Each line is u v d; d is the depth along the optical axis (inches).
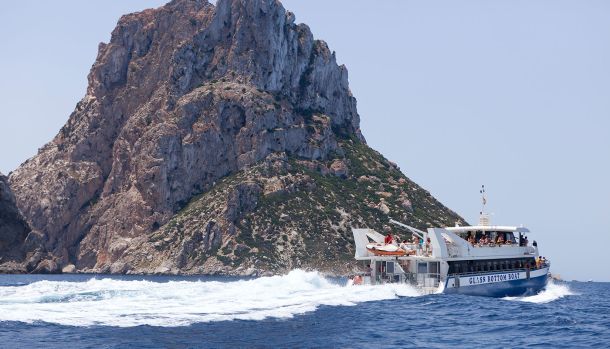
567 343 1552.7
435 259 2347.4
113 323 1588.3
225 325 1609.3
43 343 1374.3
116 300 1952.5
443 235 2400.3
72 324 1565.0
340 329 1625.2
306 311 1856.5
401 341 1528.1
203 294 2118.6
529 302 2431.1
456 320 1856.5
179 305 1871.3
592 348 1496.1
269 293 2186.3
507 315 1968.5
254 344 1423.5
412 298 2245.3
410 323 1772.9
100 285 2346.2
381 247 2440.9
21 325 1535.4
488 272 2490.2
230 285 2356.1
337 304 2026.3
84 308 1777.8
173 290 2176.4
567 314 2053.4
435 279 2361.0
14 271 7824.8
